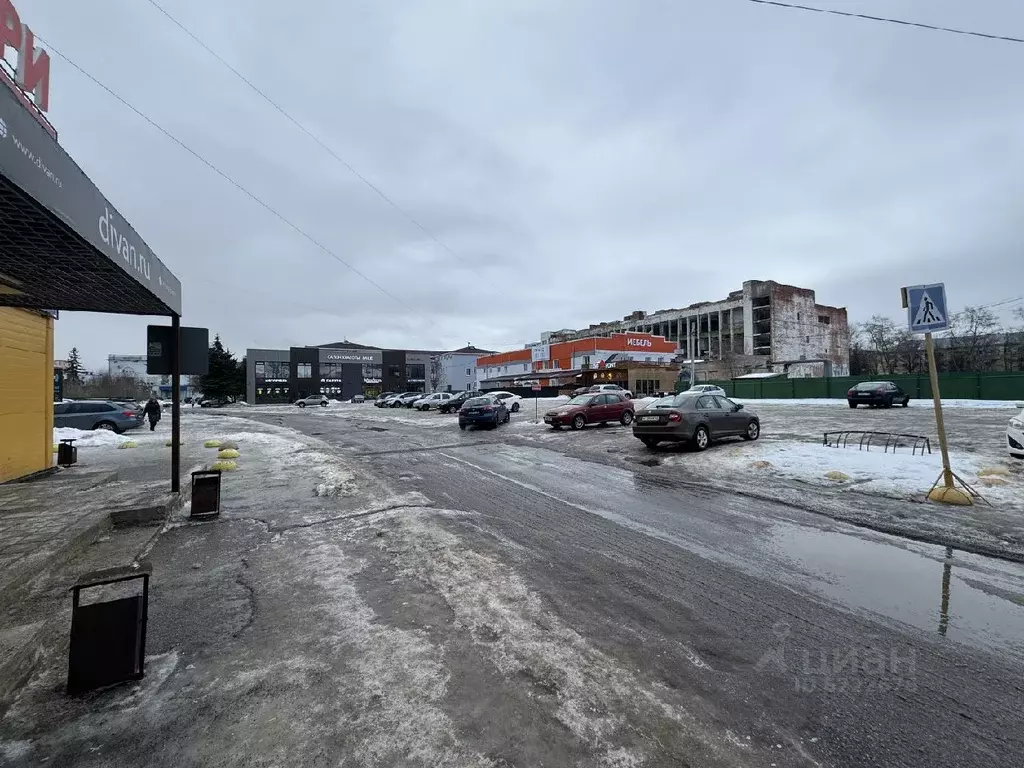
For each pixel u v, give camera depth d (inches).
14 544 183.6
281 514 259.3
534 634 131.0
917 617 141.9
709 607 148.3
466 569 177.3
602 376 2080.5
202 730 94.7
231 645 126.8
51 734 94.3
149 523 240.4
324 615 143.0
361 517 251.0
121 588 162.2
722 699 104.0
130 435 745.0
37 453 352.2
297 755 87.7
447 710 99.8
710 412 468.1
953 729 95.4
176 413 285.1
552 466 408.5
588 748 89.2
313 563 186.2
